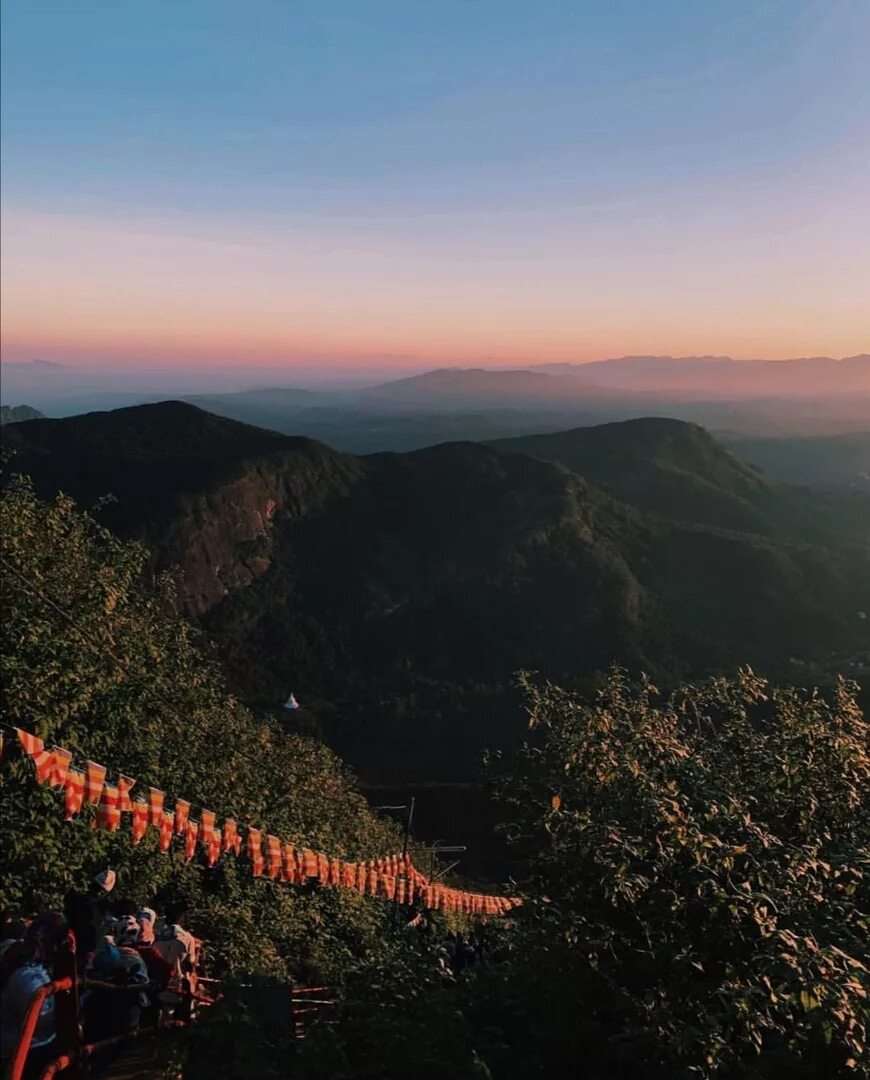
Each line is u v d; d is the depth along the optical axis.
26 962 5.86
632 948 5.30
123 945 6.88
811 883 5.26
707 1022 4.48
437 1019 5.10
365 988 5.84
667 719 7.01
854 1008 4.38
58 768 7.04
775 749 6.52
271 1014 5.31
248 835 10.66
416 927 17.00
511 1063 4.96
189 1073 4.61
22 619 9.41
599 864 5.27
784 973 4.43
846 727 6.82
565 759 6.33
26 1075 5.11
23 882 8.63
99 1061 6.00
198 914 11.44
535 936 5.90
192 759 12.87
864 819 6.37
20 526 10.97
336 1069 4.50
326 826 17.39
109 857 10.02
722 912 5.05
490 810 66.62
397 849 26.70
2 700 8.66
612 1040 4.79
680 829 5.03
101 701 10.34
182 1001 7.17
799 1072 4.59
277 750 18.95
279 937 12.82
